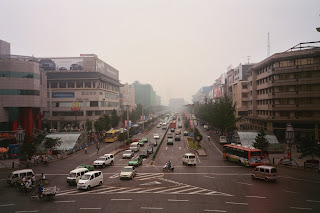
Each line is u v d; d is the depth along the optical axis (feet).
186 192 77.92
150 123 430.61
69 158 150.30
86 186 80.28
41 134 192.75
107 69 393.91
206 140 232.32
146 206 65.05
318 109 189.57
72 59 333.42
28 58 215.51
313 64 189.88
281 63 203.92
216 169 115.55
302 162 129.18
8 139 182.19
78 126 316.19
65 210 62.44
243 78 296.51
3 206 66.03
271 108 207.00
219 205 65.31
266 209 61.93
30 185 83.41
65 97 321.93
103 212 60.90
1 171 117.39
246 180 93.50
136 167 121.60
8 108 204.33
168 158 147.84
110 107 380.58
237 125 288.51
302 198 70.69
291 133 127.75
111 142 225.97
